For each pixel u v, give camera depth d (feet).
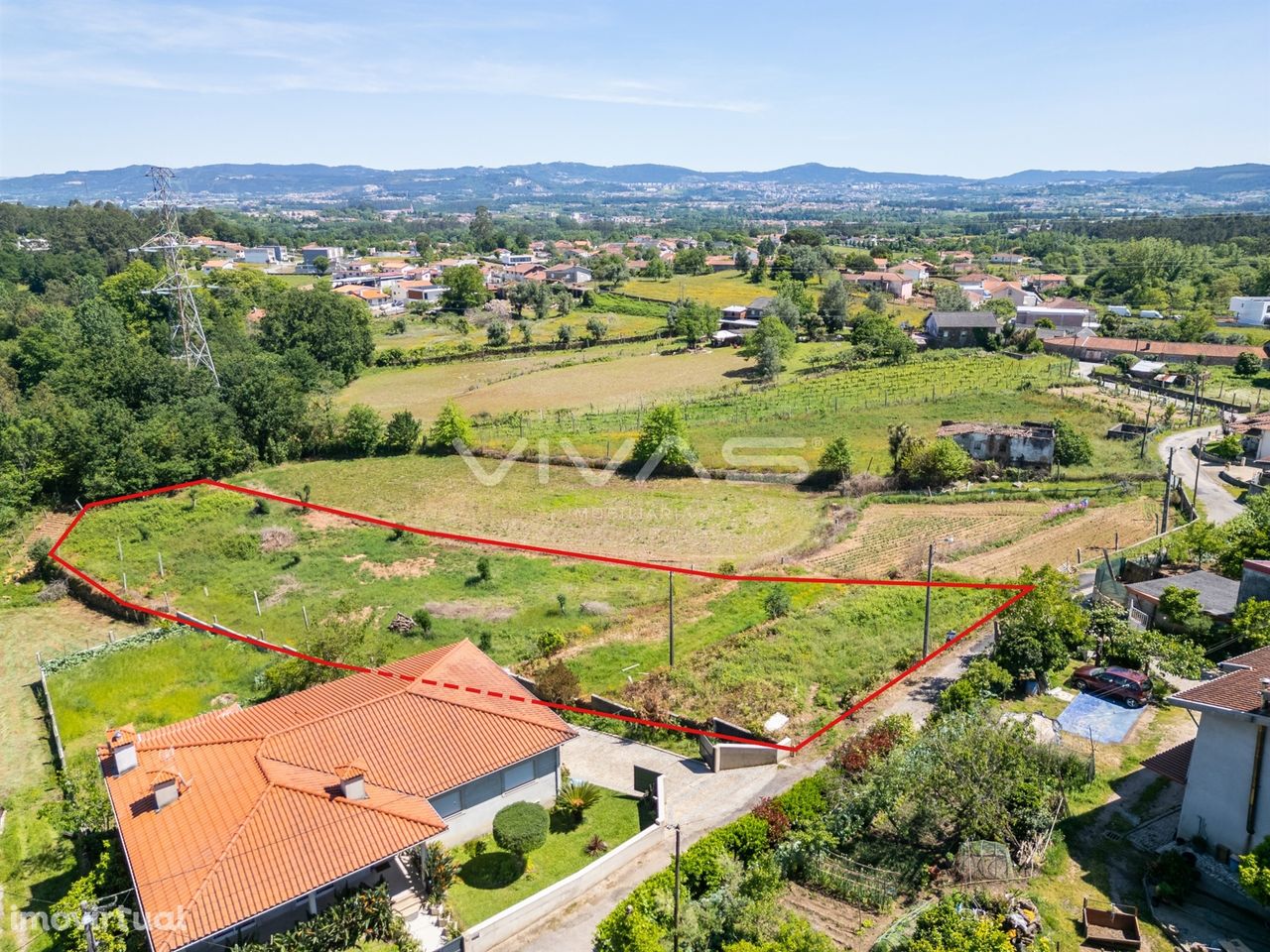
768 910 69.41
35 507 195.93
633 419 264.11
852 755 89.35
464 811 83.97
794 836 80.33
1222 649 110.63
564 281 587.68
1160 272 546.67
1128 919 66.54
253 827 71.20
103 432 206.28
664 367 349.20
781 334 361.71
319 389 303.07
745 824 79.82
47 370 274.36
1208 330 391.24
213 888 65.87
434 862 77.66
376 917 70.79
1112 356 349.00
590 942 71.97
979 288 526.16
